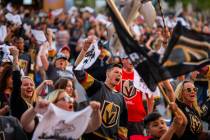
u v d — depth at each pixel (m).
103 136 10.48
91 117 9.17
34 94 10.20
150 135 10.06
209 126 11.62
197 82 13.30
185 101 10.66
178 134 10.02
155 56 9.29
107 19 22.36
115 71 10.72
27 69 14.79
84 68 11.41
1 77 10.63
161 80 9.17
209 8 51.22
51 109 8.72
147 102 12.95
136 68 9.28
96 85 10.54
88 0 42.31
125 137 10.84
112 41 11.83
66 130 8.80
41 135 8.81
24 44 16.11
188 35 9.27
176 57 9.24
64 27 23.08
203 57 9.27
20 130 9.18
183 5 45.22
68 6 34.25
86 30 23.25
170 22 21.22
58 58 13.78
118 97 10.75
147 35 22.42
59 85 10.35
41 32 15.42
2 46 12.45
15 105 10.09
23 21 19.25
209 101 11.85
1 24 17.61
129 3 11.73
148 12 12.20
